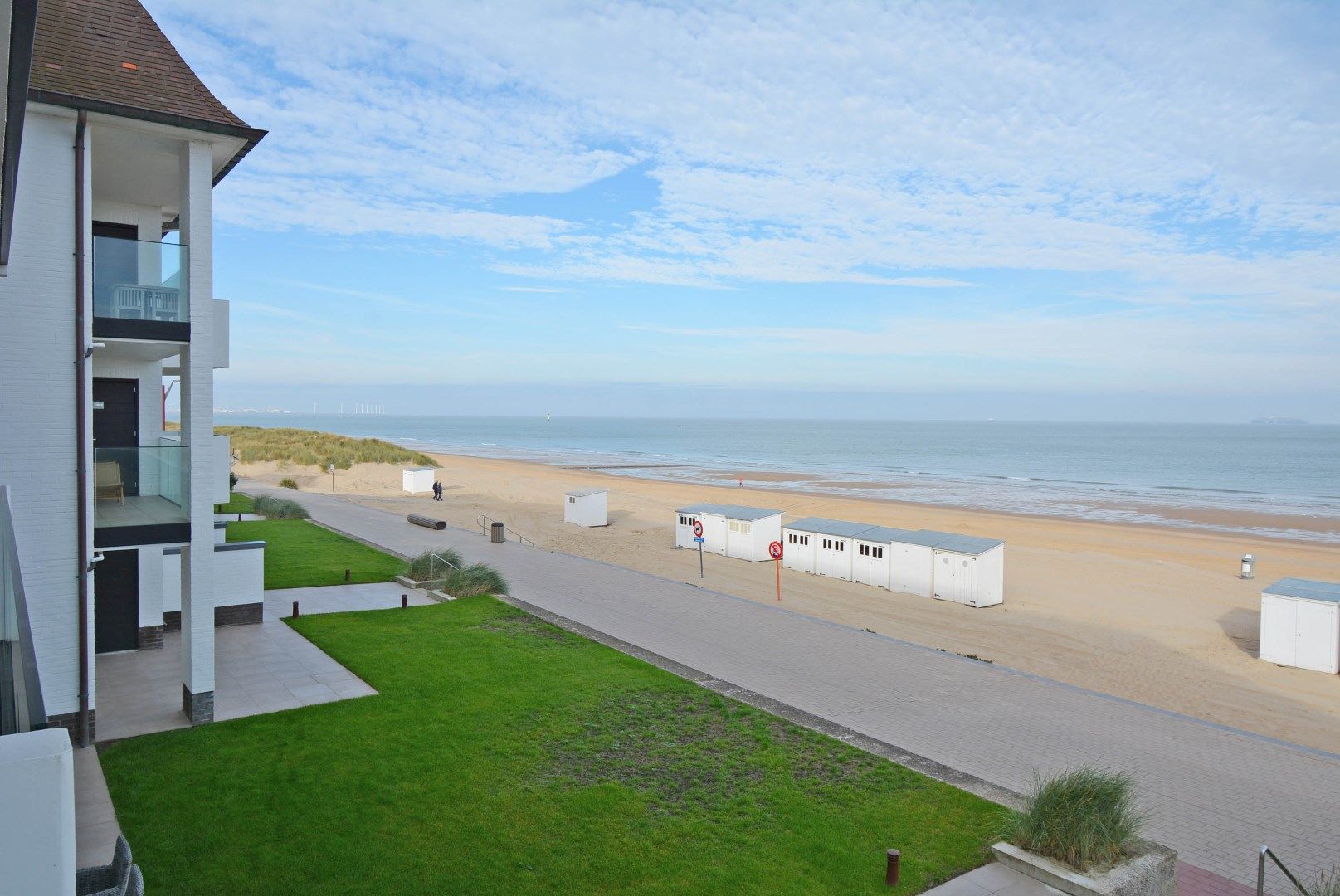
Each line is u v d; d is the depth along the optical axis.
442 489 55.00
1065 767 11.58
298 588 20.86
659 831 8.98
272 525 31.22
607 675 14.32
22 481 10.45
